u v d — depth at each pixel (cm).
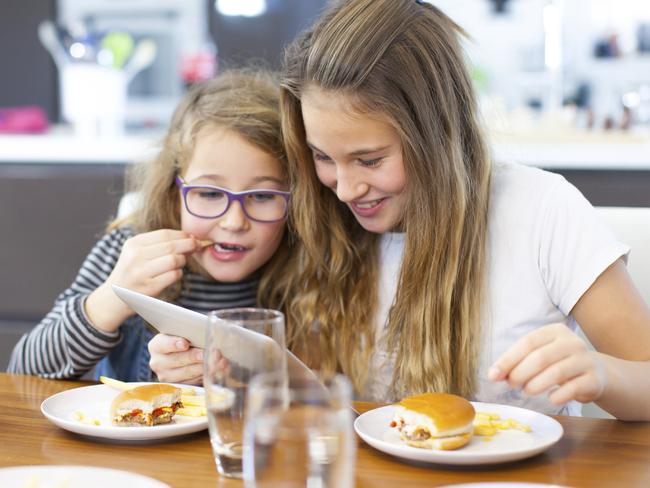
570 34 412
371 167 124
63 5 435
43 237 245
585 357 93
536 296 132
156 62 440
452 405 92
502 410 103
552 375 91
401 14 125
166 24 438
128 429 91
